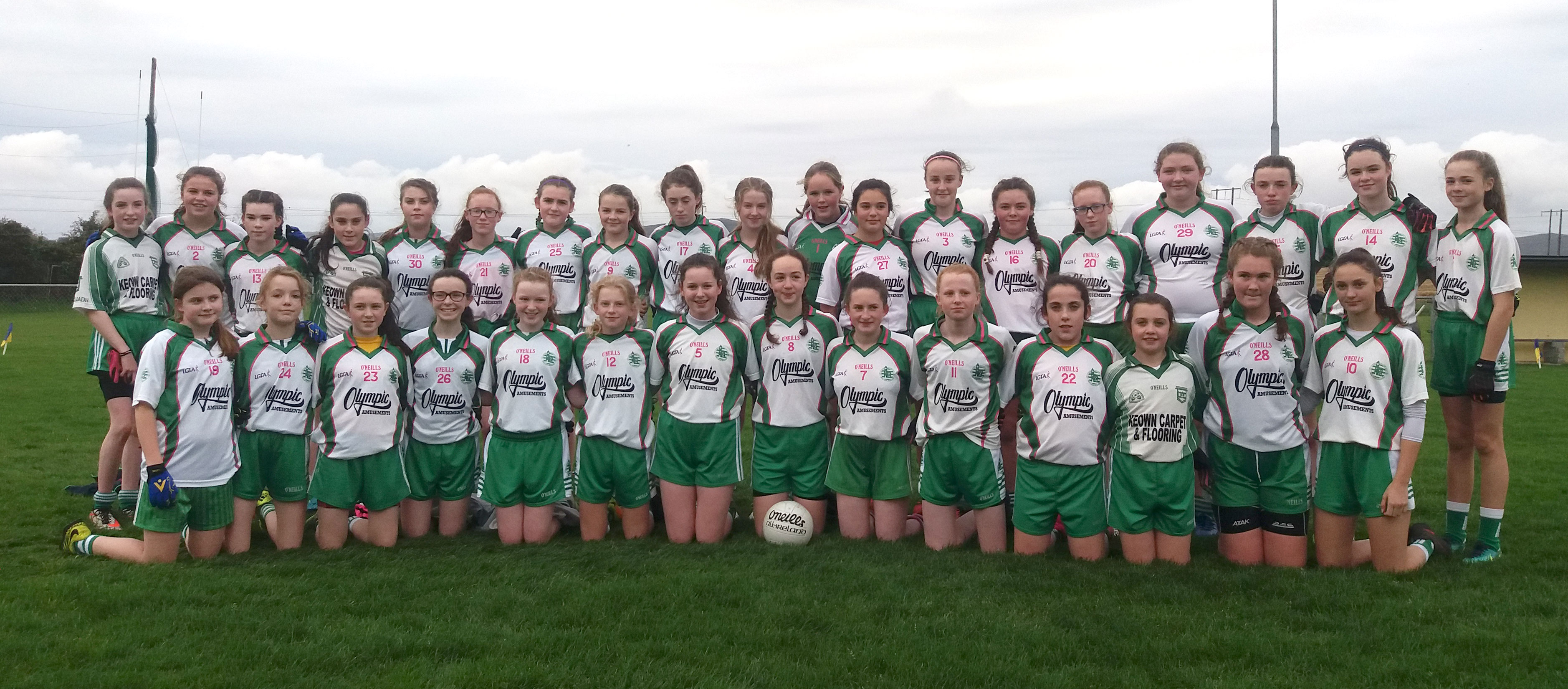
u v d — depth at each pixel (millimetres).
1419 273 6262
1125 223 7141
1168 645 4285
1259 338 5695
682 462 6316
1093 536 5793
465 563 5617
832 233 7605
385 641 4262
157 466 5516
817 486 6445
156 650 4164
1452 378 5953
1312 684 3896
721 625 4527
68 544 5848
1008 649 4230
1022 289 6914
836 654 4180
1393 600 4883
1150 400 5633
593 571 5488
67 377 17188
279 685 3844
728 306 6477
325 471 6074
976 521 6129
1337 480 5578
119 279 6855
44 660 4047
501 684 3859
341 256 7227
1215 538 6477
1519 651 4203
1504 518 6859
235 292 7043
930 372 6043
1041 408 5840
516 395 6281
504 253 7730
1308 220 6504
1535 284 26531
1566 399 15562
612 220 7684
